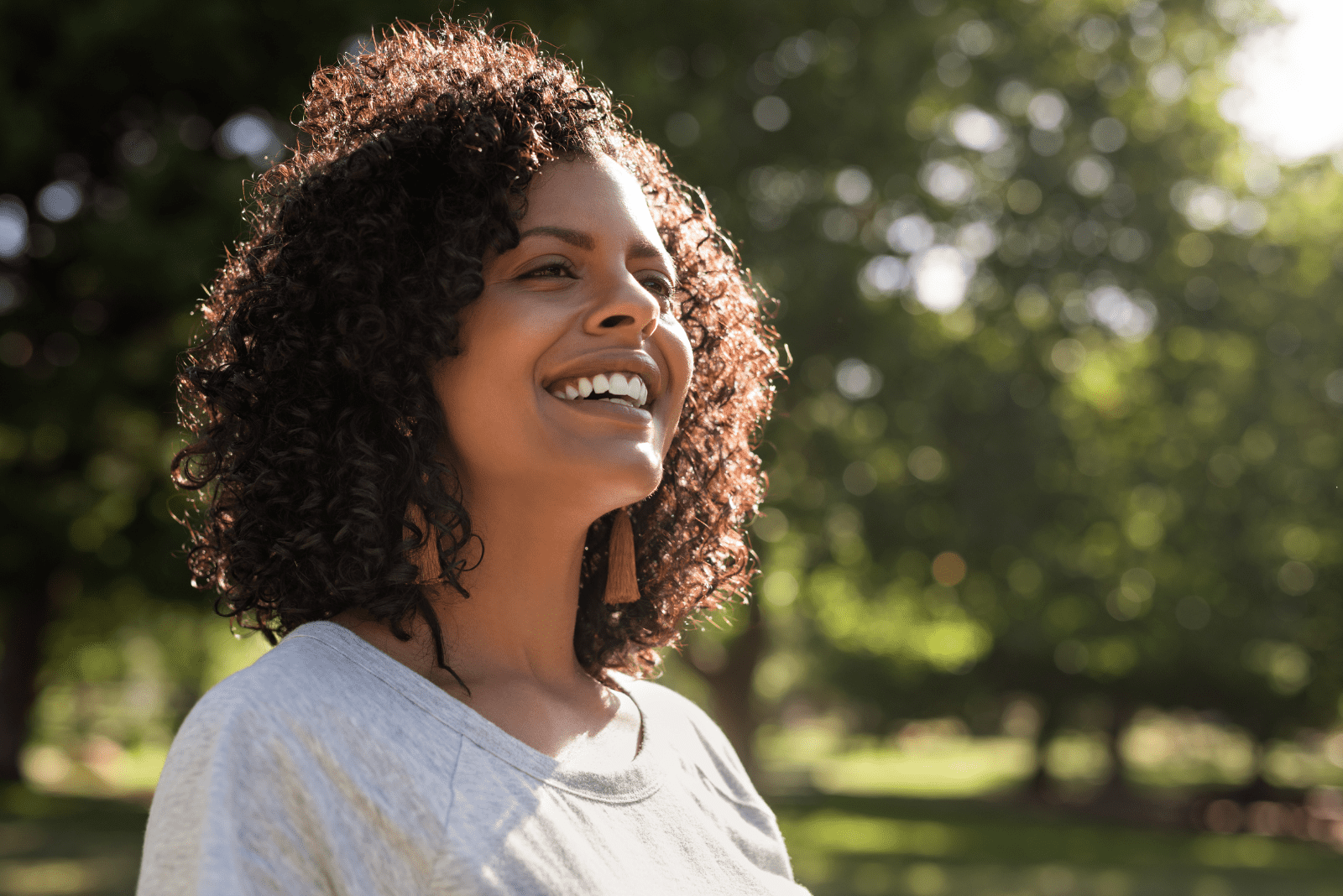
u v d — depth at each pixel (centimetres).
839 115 1276
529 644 126
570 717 126
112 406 895
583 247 121
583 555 152
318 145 135
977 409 1509
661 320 129
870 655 3200
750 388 168
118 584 1230
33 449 965
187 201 798
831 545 1666
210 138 866
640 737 135
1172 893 1505
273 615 129
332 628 112
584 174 125
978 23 1495
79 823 1617
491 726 111
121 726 3694
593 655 152
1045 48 1532
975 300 1561
